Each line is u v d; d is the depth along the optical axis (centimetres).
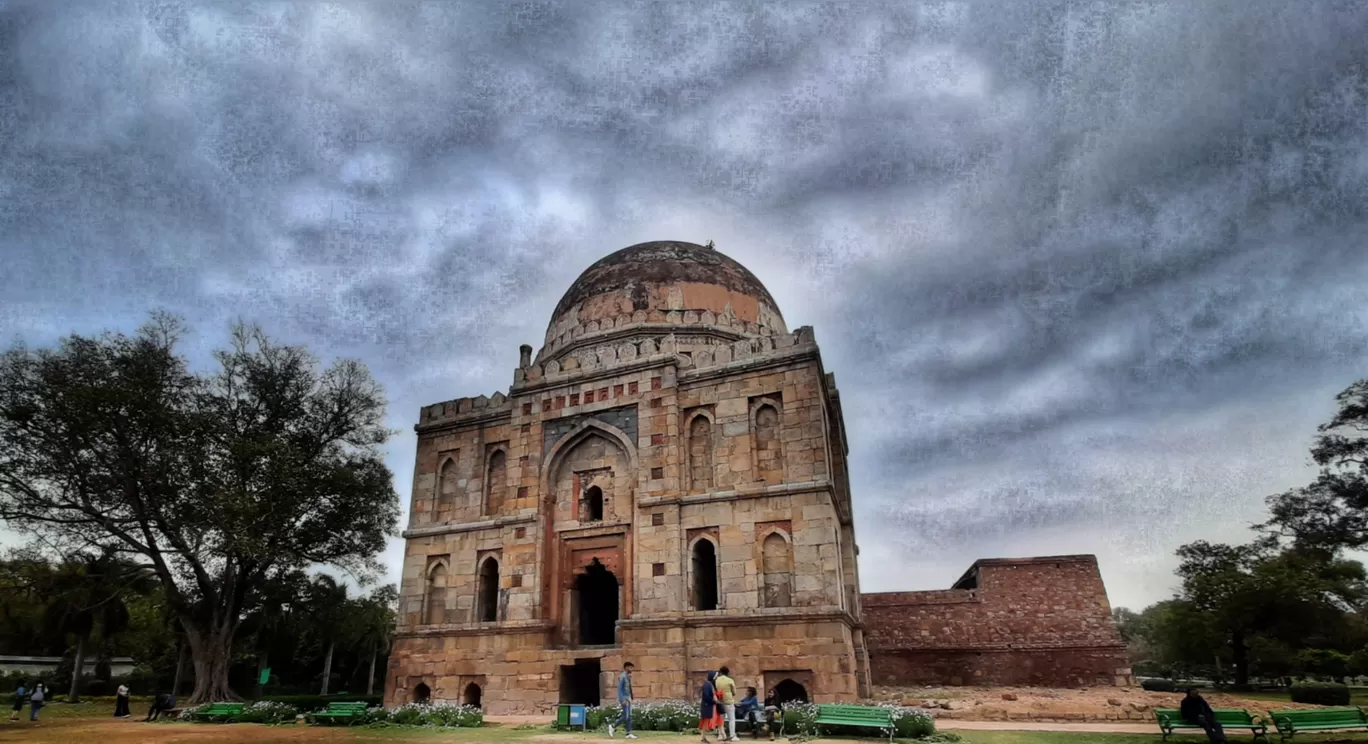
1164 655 6394
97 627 5131
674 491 2748
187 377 3284
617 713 2153
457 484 3284
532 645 2761
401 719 2453
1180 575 5731
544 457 3069
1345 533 3528
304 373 3700
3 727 2458
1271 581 4831
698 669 2494
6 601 4050
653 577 2667
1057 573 4150
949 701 2694
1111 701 2597
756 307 3772
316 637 5369
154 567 3253
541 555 2894
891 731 1784
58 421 2945
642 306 3572
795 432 2681
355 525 3550
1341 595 5016
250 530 3108
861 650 3116
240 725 2478
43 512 3059
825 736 1911
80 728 2386
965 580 5028
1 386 2917
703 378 2909
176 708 3103
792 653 2400
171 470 3031
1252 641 5297
